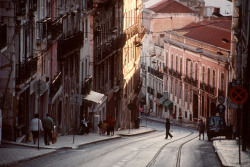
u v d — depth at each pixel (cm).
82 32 5300
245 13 4812
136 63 9050
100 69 6350
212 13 11500
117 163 2619
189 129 8556
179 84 10169
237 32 6334
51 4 4284
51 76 4334
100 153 3122
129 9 8156
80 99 3919
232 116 7238
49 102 4200
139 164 2612
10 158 2458
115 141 4588
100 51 6184
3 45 3034
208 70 8850
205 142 4778
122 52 7512
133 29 8550
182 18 11619
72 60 5097
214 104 8644
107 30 6662
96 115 5738
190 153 3325
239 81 3147
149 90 12031
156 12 11700
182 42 9906
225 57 8144
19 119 3478
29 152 2781
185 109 9881
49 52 4259
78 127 5447
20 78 3338
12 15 3234
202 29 9812
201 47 9075
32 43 3738
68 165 2442
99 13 6034
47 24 4038
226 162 2633
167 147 3872
